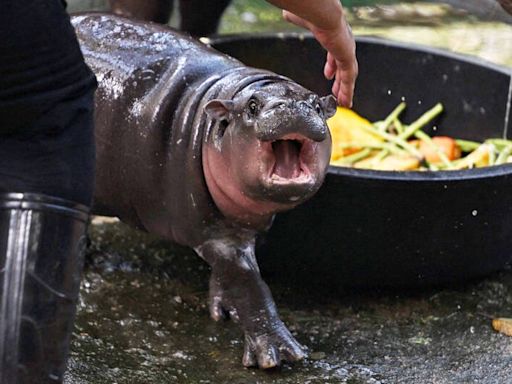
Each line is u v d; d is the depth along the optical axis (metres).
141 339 5.96
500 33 11.12
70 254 3.97
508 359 5.85
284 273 6.42
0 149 3.82
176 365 5.71
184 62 5.84
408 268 6.27
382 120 7.92
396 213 6.03
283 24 11.06
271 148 4.98
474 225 6.17
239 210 5.46
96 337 5.95
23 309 3.86
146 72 5.86
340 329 6.12
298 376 5.61
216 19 8.20
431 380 5.62
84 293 6.42
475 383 5.60
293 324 6.15
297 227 6.10
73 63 3.86
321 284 6.56
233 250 5.68
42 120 3.81
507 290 6.59
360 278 6.33
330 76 6.01
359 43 7.83
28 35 3.66
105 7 9.69
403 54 7.79
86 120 3.98
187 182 5.57
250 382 5.54
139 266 6.75
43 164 3.85
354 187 5.93
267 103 4.91
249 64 7.70
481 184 6.02
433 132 7.77
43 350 3.96
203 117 5.50
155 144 5.69
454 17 11.51
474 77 7.60
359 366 5.73
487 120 7.59
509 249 6.46
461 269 6.38
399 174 5.96
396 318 6.26
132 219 6.11
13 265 3.84
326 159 5.04
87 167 3.99
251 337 5.69
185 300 6.41
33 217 3.84
